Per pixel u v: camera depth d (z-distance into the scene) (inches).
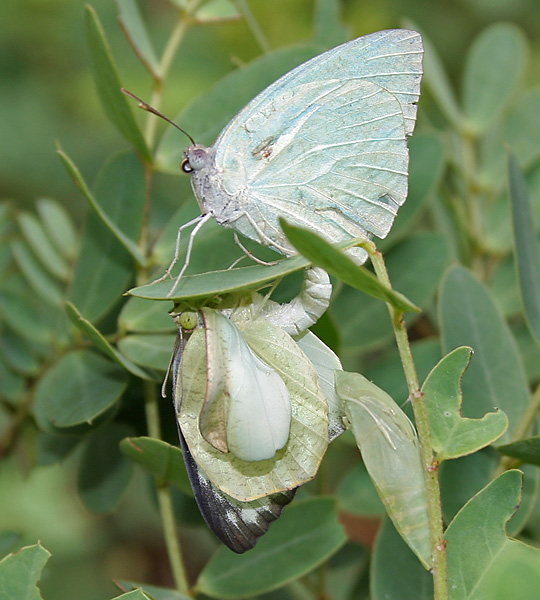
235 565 10.4
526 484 10.2
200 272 10.6
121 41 15.9
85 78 16.3
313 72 10.2
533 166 11.8
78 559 14.5
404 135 10.2
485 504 9.4
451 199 11.7
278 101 10.2
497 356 10.4
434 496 9.2
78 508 14.6
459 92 17.1
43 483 14.4
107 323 11.1
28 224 11.8
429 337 12.0
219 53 15.7
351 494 11.1
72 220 15.7
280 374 9.5
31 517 14.2
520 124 12.2
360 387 9.3
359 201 10.3
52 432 10.5
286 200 10.2
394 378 11.0
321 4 11.7
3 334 11.3
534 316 10.5
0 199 15.7
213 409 9.2
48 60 16.4
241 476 9.4
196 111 10.8
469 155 12.2
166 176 13.4
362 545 11.6
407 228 11.2
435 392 9.3
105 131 16.1
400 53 10.2
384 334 11.2
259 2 15.2
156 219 12.4
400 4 16.7
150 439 9.8
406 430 9.3
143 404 10.9
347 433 11.1
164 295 9.3
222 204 10.2
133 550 15.1
